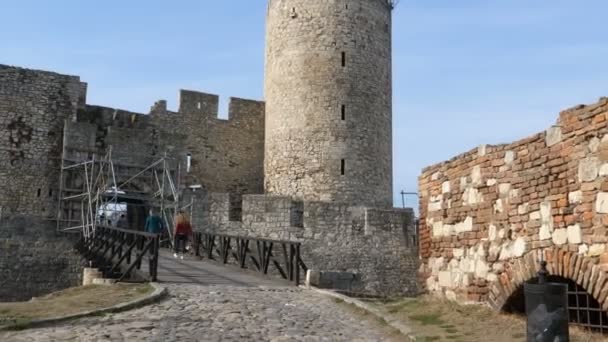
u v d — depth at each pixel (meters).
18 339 7.67
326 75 30.03
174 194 28.44
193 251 22.70
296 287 14.38
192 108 34.41
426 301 10.59
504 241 9.11
